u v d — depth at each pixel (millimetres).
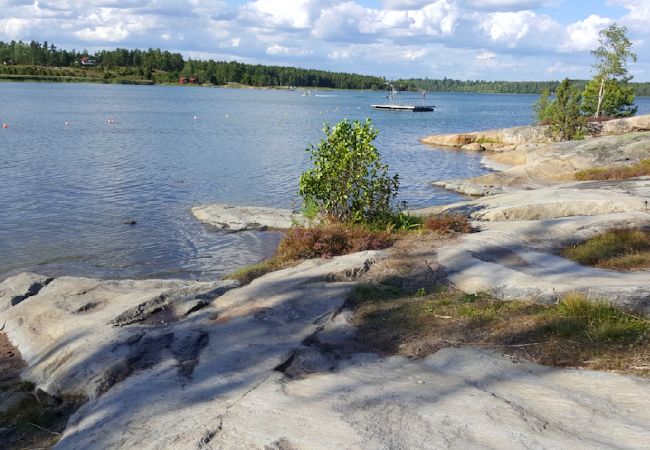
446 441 4996
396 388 6141
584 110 57906
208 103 113500
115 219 20328
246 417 5707
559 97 44812
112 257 16141
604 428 5109
